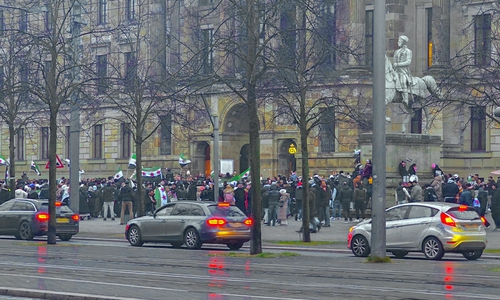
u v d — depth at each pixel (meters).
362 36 72.25
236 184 63.06
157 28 78.56
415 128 82.00
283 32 40.19
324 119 50.94
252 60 38.72
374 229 34.06
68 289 24.25
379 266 32.47
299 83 47.06
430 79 61.09
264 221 59.53
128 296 22.61
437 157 61.75
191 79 52.53
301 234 50.69
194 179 68.44
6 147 110.75
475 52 45.81
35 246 43.72
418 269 31.33
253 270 30.62
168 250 41.78
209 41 46.34
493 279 27.81
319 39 46.91
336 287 25.22
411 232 36.66
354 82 78.12
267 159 90.00
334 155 84.94
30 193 64.06
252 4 39.16
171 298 22.23
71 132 53.22
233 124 94.12
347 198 57.91
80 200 66.44
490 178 61.44
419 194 53.09
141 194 55.12
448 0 83.81
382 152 33.56
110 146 103.56
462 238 35.72
